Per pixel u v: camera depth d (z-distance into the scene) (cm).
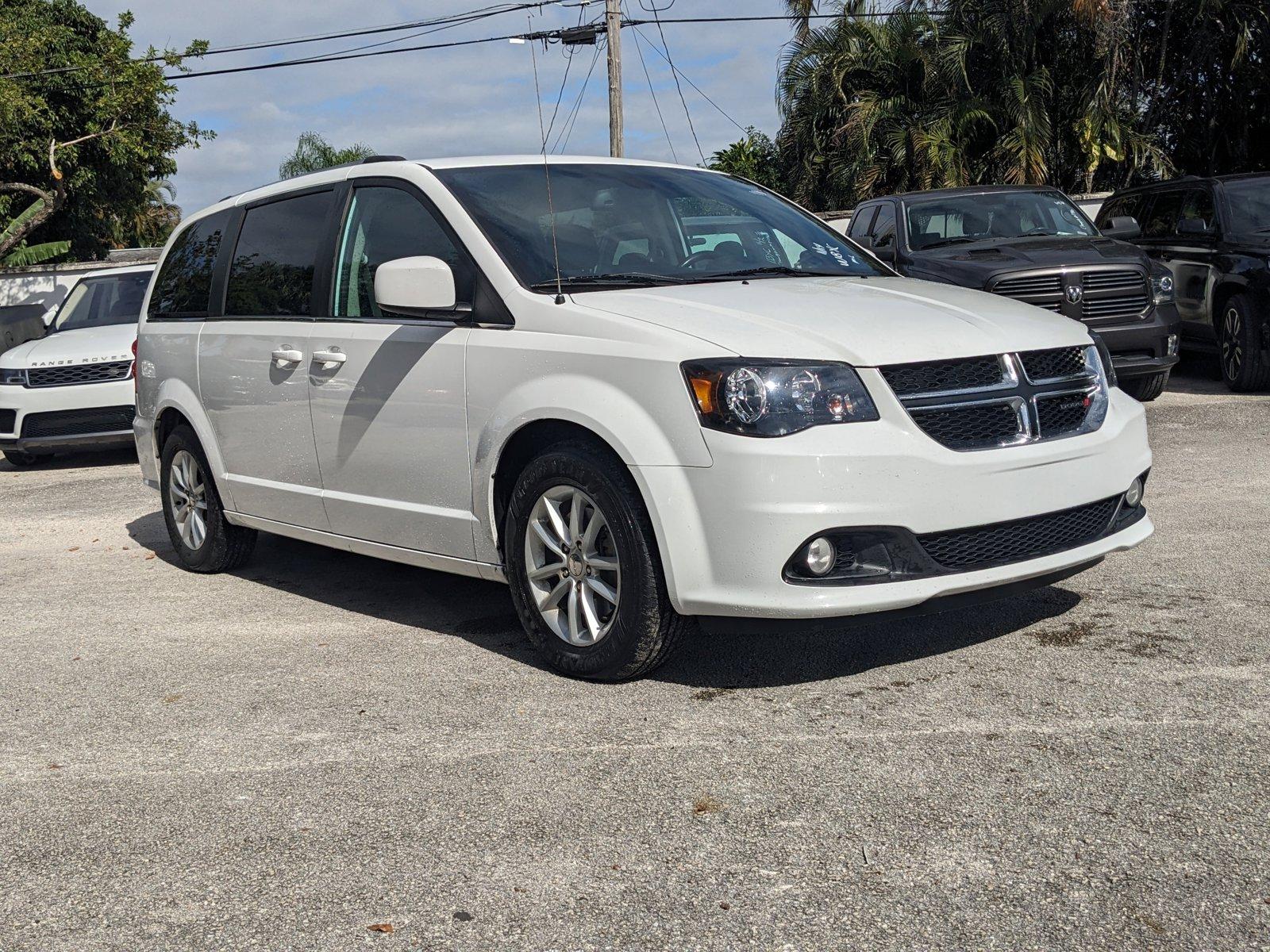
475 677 430
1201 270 1109
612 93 2264
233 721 399
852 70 2339
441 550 466
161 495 651
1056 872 271
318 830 313
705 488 370
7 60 2559
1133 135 2222
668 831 301
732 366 369
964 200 1062
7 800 343
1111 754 331
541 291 433
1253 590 476
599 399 392
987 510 379
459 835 305
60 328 1188
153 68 2716
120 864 300
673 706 388
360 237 507
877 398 373
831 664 421
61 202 2620
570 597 418
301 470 530
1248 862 270
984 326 405
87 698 432
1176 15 2311
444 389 449
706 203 516
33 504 913
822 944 247
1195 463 745
